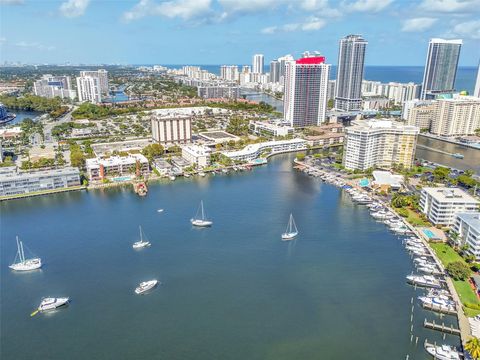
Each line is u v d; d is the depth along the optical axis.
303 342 186.00
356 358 176.25
